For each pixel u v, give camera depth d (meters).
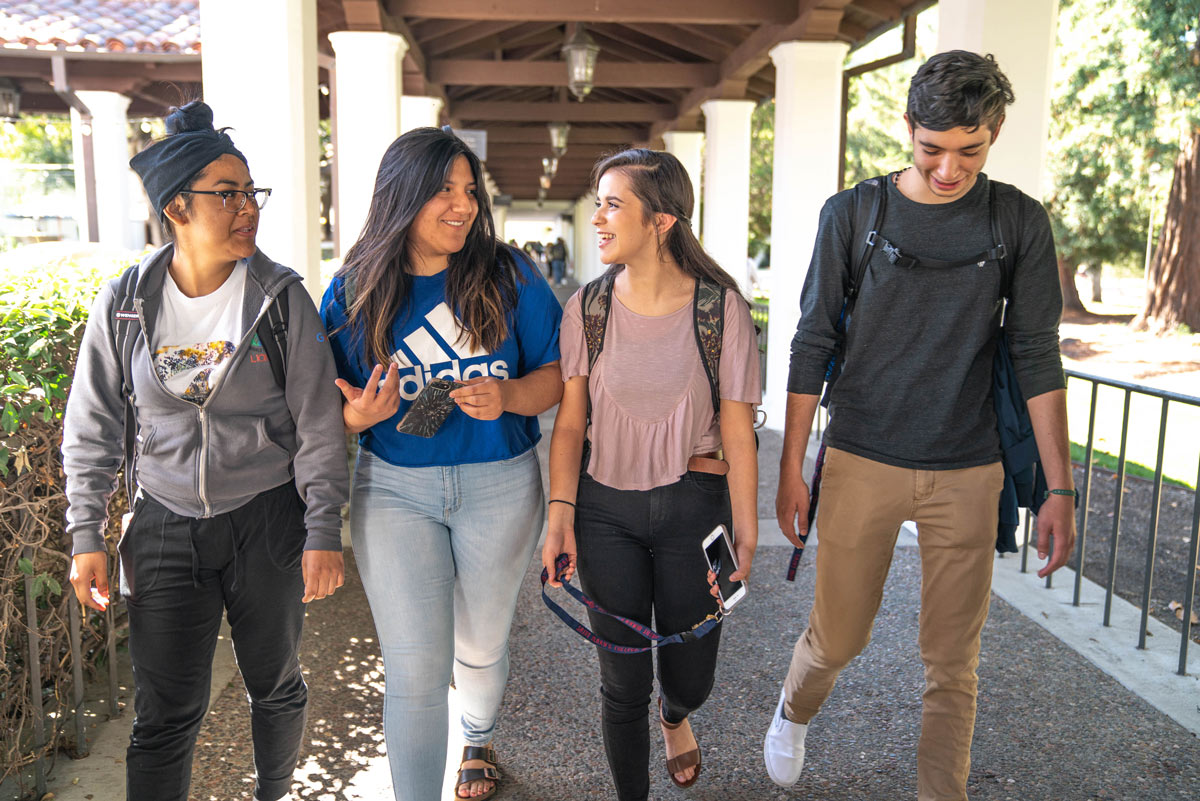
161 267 2.09
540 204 35.00
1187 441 9.48
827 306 2.46
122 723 3.16
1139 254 20.80
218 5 5.06
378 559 2.31
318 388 2.15
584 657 3.78
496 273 2.33
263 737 2.35
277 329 2.10
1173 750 3.09
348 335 2.30
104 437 2.14
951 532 2.42
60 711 2.90
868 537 2.49
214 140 2.04
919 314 2.35
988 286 2.31
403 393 2.31
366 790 2.82
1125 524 6.29
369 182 7.71
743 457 2.39
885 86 29.75
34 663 2.65
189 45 11.55
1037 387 2.37
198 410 2.08
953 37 5.35
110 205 13.20
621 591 2.39
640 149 2.33
